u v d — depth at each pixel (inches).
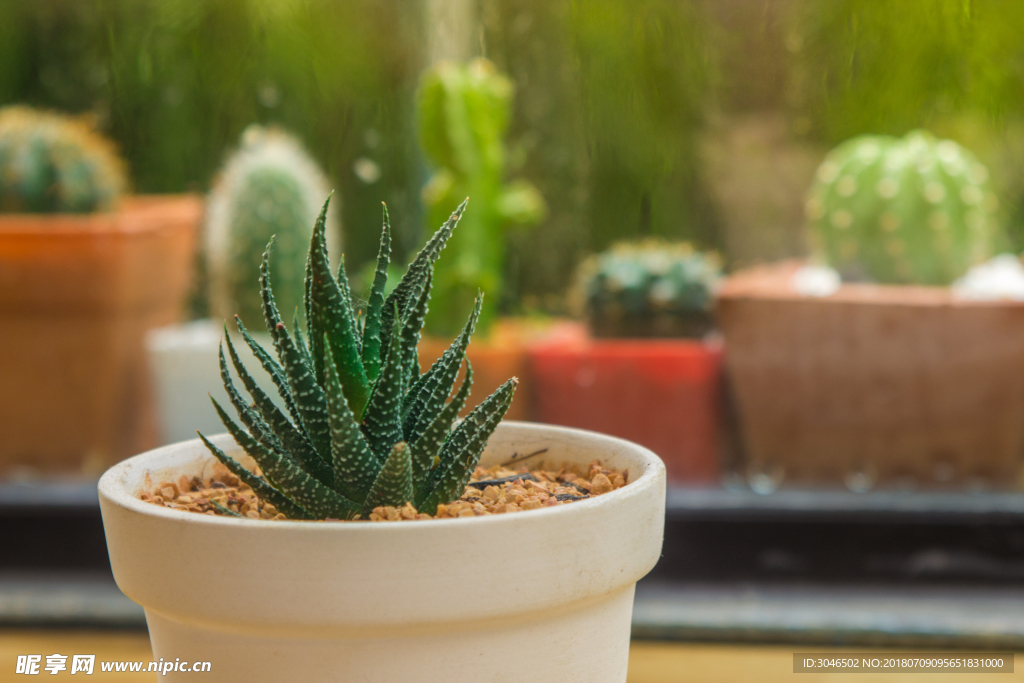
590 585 11.6
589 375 22.0
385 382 12.2
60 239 22.1
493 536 10.8
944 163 21.6
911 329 21.1
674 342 22.0
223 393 22.4
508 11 23.0
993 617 20.2
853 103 22.6
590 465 15.5
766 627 20.1
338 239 23.7
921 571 21.3
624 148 23.1
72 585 21.3
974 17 22.0
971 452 21.2
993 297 21.1
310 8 23.5
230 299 22.6
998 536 21.2
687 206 23.2
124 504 11.8
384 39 23.4
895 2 22.1
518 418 22.3
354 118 23.7
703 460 21.9
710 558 21.4
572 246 23.3
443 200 22.3
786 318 21.4
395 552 10.5
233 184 22.7
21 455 22.6
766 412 21.7
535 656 11.6
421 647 11.0
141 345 23.0
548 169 23.2
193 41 23.7
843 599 20.9
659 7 22.7
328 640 11.0
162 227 23.2
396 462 11.5
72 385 22.6
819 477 21.6
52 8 23.5
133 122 23.9
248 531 10.7
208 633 11.4
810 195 22.8
